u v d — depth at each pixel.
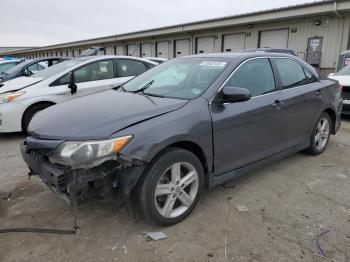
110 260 2.44
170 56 24.27
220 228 2.87
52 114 3.10
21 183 3.82
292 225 2.91
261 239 2.70
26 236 2.74
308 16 15.55
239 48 19.30
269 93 3.73
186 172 2.98
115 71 6.84
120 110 2.90
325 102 4.59
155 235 2.74
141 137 2.56
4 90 5.90
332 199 3.42
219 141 3.13
